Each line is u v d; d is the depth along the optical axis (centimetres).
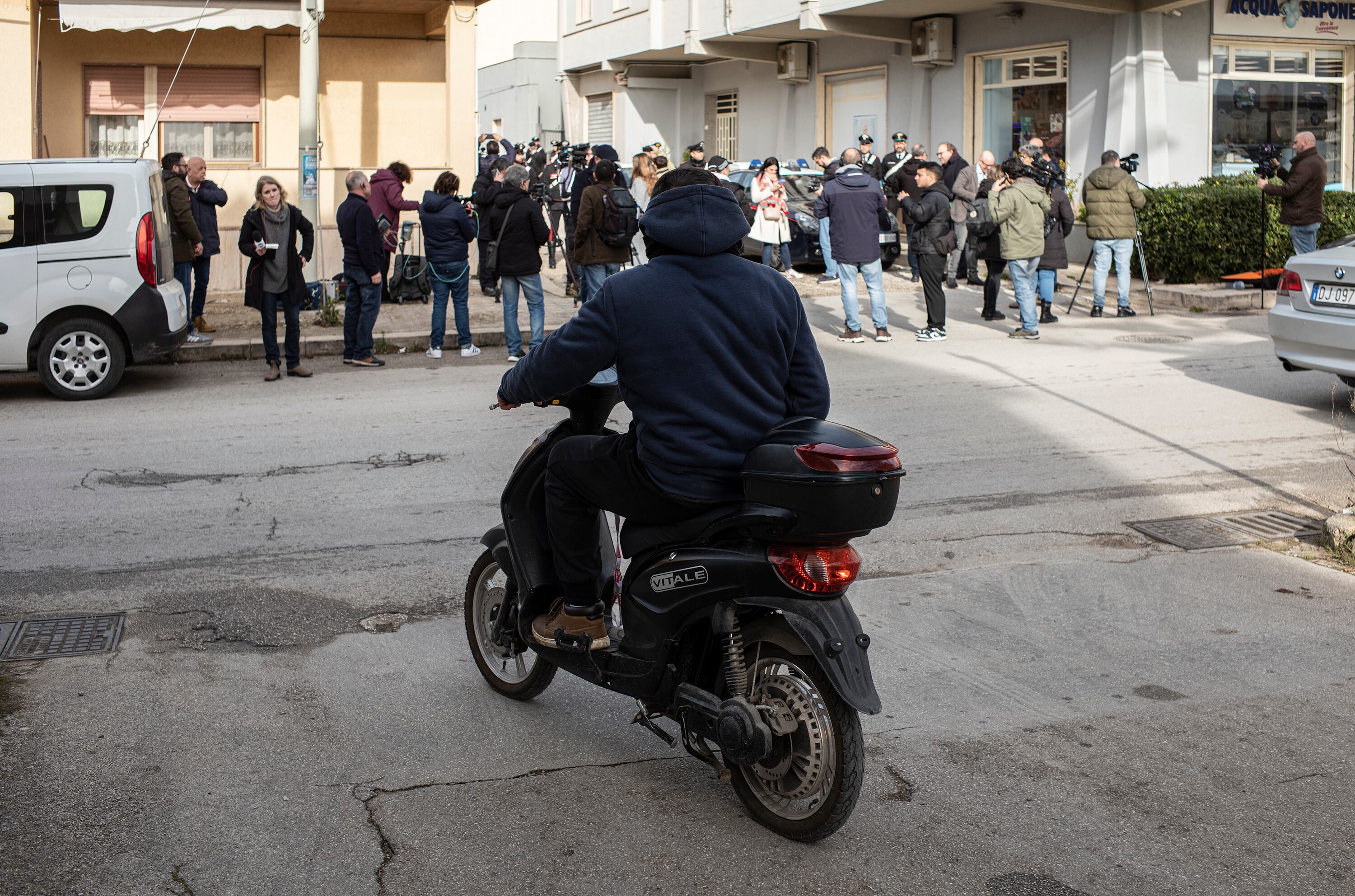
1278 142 2100
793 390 388
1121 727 457
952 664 518
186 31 1702
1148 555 665
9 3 1502
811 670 356
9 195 1077
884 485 343
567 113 3472
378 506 747
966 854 367
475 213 1712
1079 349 1340
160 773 411
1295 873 358
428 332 1405
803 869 358
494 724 458
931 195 1400
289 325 1195
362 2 1783
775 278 381
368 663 515
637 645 388
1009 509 749
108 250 1098
